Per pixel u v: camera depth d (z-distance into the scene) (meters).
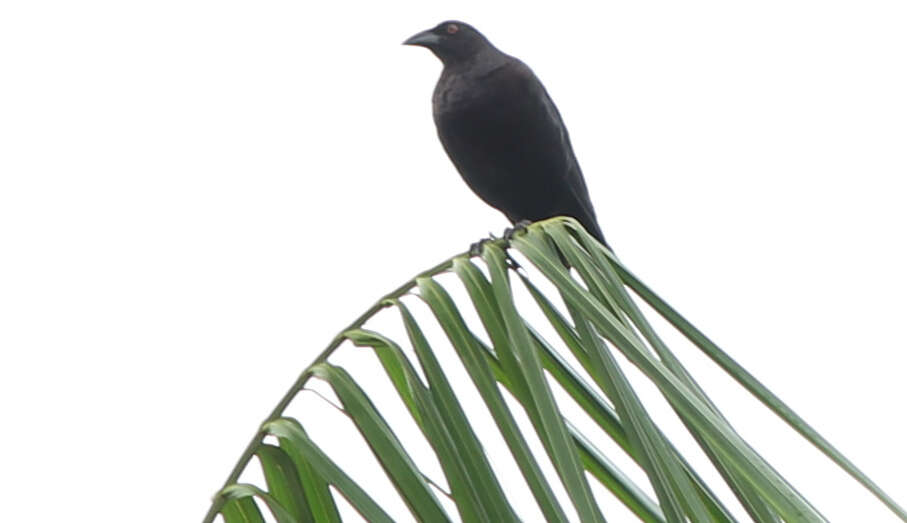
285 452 4.76
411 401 4.73
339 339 4.75
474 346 4.57
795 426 4.01
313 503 4.77
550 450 4.25
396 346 4.60
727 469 4.02
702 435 3.88
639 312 4.57
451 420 4.38
